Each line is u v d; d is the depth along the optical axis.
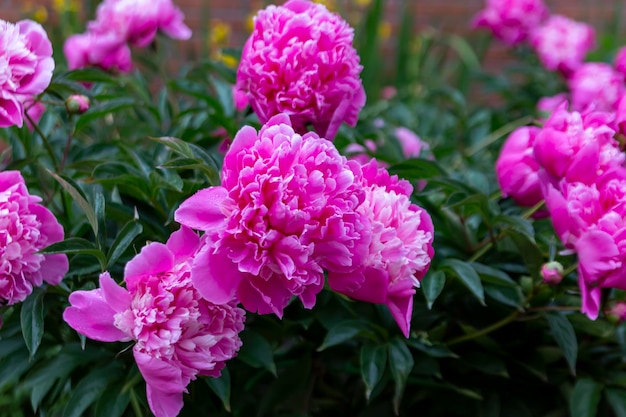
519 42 2.06
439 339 1.03
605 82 1.49
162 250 0.80
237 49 1.14
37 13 2.02
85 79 1.07
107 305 0.80
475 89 2.85
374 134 1.25
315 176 0.78
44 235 0.87
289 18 0.94
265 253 0.78
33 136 1.12
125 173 1.00
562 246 1.00
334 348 1.08
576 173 0.91
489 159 1.58
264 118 0.94
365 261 0.81
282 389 1.05
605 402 1.09
